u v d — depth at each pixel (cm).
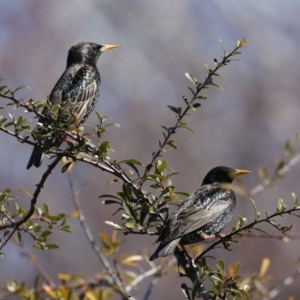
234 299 669
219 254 1656
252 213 1728
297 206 678
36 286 907
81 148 718
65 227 774
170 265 916
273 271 1641
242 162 2034
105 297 873
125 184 715
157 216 726
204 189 898
